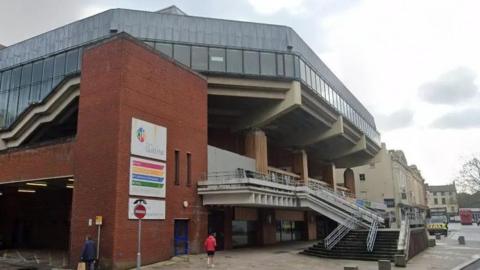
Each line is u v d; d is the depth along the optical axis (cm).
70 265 2091
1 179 2677
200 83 2867
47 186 2931
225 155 3183
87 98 2256
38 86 3569
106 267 1952
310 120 4212
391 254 2395
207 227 2712
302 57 3709
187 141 2631
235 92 3453
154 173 2281
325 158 5697
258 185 2711
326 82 4269
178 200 2467
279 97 3569
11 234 3594
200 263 2184
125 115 2128
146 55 2341
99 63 2248
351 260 2406
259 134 3862
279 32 3622
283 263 2231
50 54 3572
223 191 2597
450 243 3969
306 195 3116
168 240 2331
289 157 4772
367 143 5834
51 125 3397
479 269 2123
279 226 3997
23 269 2023
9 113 3688
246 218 3284
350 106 5050
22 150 2581
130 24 3284
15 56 3859
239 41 3494
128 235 2042
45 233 3434
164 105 2447
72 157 2278
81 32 3434
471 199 13700
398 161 8156
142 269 1991
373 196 7831
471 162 6744
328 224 5125
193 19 3434
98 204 2061
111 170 2053
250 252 2794
